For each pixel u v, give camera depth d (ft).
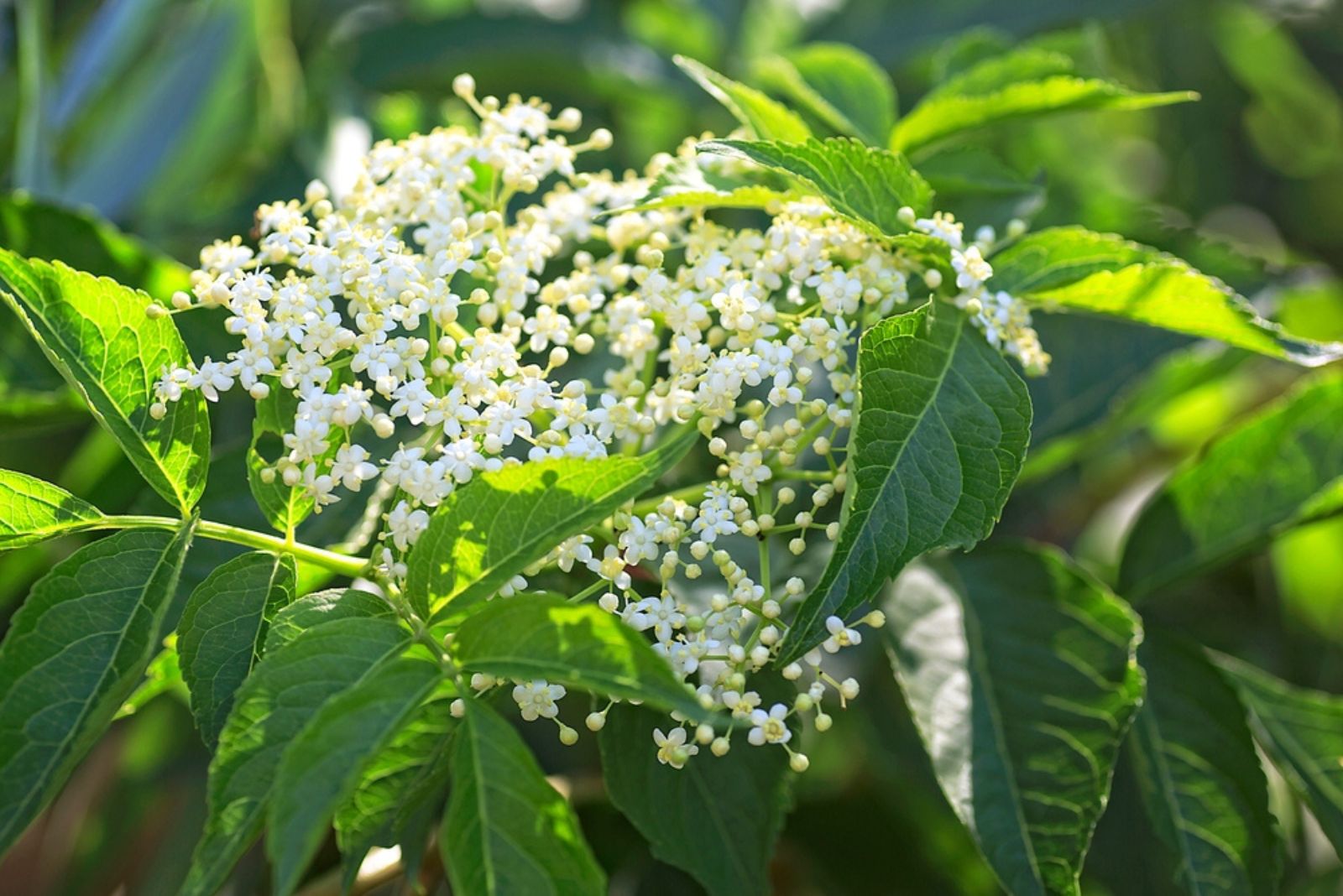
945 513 1.59
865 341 1.60
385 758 1.66
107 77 2.42
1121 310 1.74
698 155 1.77
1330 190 3.67
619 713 1.73
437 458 1.70
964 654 1.80
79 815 2.36
